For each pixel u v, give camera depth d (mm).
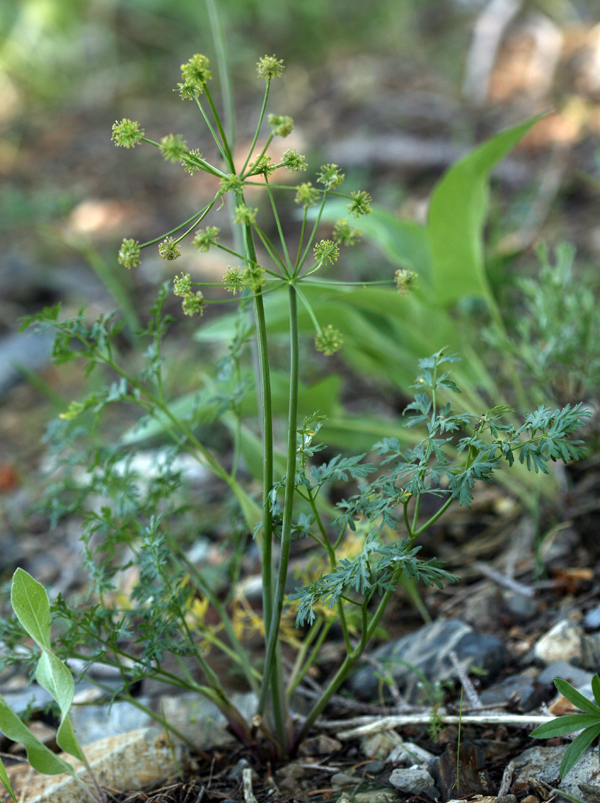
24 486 2174
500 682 1341
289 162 1088
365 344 1637
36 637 1171
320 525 1146
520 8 4055
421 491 1106
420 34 5332
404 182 3520
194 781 1259
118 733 1349
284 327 1575
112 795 1255
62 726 1174
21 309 3305
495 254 1998
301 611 1120
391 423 1778
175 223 3779
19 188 4500
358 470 1128
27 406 2729
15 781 1294
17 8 5977
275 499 1138
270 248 1103
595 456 1564
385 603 1188
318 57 5410
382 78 4680
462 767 1205
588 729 1121
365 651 1438
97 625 1232
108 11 6121
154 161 4637
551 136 3352
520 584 1493
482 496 1674
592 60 3732
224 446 2146
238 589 1549
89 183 4480
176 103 5445
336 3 5695
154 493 1338
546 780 1186
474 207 1539
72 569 1778
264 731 1252
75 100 5801
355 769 1253
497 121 3713
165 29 6156
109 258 3404
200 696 1375
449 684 1336
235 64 5500
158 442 2152
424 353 1655
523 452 1098
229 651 1355
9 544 1931
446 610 1481
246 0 5691
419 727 1290
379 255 2879
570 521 1527
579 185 2965
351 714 1344
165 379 2516
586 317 1526
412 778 1209
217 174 1083
